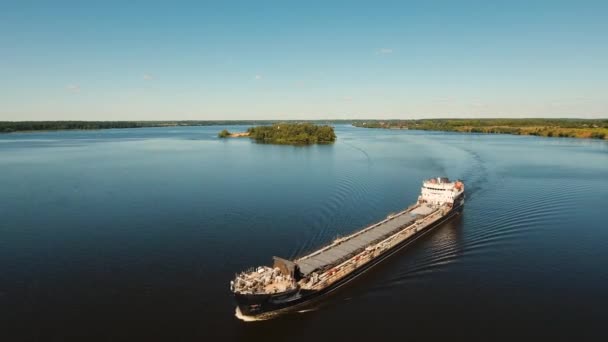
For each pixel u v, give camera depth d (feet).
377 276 184.24
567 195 332.80
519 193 344.28
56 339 134.31
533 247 217.56
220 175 441.27
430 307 157.38
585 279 180.04
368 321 148.15
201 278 178.09
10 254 206.08
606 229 245.24
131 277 179.22
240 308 148.77
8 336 135.74
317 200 318.86
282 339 136.46
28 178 427.33
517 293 167.94
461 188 301.22
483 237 233.35
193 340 134.62
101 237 231.91
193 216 274.57
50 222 262.26
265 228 248.11
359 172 452.35
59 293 164.86
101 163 550.36
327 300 163.63
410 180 402.31
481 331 141.59
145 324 142.92
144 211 288.71
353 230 246.06
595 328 143.23
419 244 223.51
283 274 160.56
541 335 139.13
